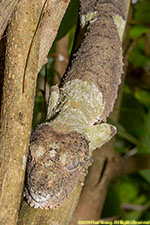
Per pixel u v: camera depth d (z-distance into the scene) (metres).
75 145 0.41
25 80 0.39
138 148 0.95
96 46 0.46
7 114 0.39
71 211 0.43
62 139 0.41
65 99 0.44
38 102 0.72
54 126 0.42
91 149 0.44
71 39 0.80
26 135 0.39
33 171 0.40
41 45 0.45
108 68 0.46
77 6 0.54
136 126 0.97
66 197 0.41
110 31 0.48
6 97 0.39
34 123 0.70
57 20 0.45
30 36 0.40
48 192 0.40
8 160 0.38
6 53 0.39
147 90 1.08
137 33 1.02
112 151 0.75
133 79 1.04
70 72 0.46
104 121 0.46
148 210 1.00
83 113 0.43
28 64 0.39
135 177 1.06
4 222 0.38
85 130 0.42
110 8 0.49
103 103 0.45
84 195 0.72
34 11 0.40
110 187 1.05
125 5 0.50
